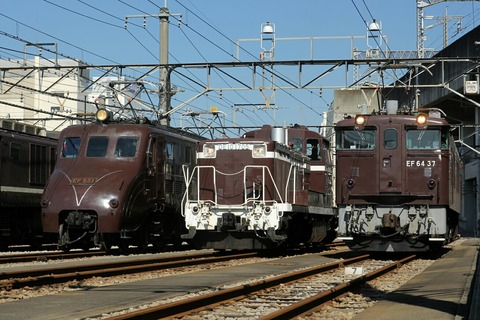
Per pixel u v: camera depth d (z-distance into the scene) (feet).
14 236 80.69
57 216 68.33
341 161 68.03
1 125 84.58
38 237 86.53
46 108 214.48
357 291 42.29
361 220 67.00
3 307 33.96
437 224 65.62
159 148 75.77
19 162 79.15
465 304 32.94
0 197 75.61
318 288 43.16
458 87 133.49
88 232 69.21
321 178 85.40
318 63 88.07
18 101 213.25
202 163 70.79
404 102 144.56
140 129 73.26
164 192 76.79
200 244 69.46
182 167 76.69
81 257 68.33
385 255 76.95
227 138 70.95
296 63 88.22
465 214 187.21
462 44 132.57
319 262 64.34
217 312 32.83
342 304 36.42
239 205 67.72
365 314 32.58
